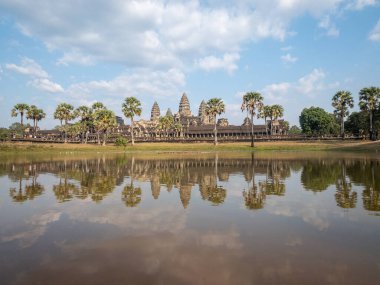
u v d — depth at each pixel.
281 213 14.54
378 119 106.12
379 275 8.07
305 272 8.27
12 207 16.28
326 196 18.58
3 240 11.02
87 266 8.75
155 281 7.86
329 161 44.88
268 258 9.20
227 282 7.76
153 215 14.35
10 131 134.25
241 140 120.06
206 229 12.08
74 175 30.92
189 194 19.83
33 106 126.75
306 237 11.04
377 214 14.13
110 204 16.86
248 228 12.18
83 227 12.52
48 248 10.17
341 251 9.68
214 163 45.09
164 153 79.62
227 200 17.75
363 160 45.28
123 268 8.61
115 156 67.19
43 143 111.00
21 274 8.28
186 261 9.02
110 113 107.50
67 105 115.69
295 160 48.50
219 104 106.81
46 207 16.23
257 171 33.31
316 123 127.00
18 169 37.59
